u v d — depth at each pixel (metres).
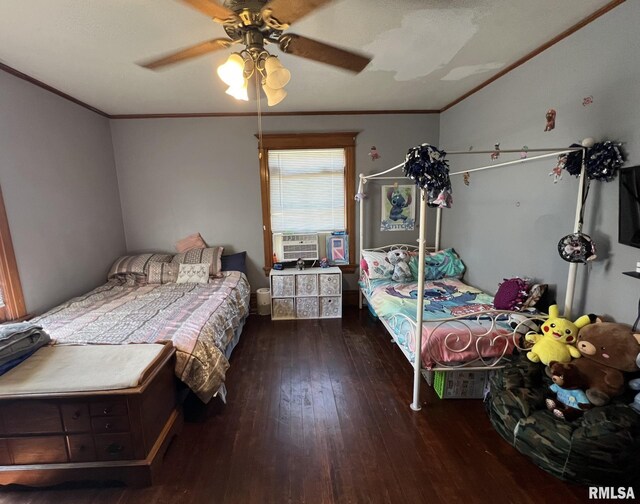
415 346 2.16
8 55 2.16
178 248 3.95
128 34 1.93
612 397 1.63
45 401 1.54
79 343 1.94
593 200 1.95
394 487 1.59
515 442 1.78
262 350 3.05
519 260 2.65
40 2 1.60
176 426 1.94
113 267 3.54
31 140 2.55
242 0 1.33
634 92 1.69
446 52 2.32
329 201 4.04
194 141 3.80
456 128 3.56
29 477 1.61
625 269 1.78
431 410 2.17
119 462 1.61
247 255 4.05
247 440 1.92
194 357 1.98
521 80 2.52
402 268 3.43
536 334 1.99
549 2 1.73
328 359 2.87
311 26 1.92
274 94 1.76
